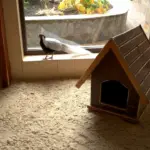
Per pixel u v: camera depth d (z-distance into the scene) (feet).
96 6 6.07
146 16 6.05
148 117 4.37
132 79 3.76
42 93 5.14
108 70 4.05
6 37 5.25
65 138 3.83
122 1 6.04
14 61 5.56
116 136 3.89
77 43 6.32
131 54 3.98
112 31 6.30
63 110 4.55
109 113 4.38
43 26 5.97
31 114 4.43
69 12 6.00
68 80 5.70
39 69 5.71
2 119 4.30
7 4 4.93
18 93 5.15
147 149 3.63
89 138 3.84
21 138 3.84
